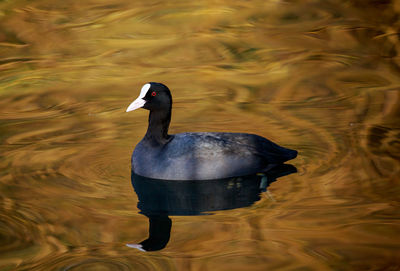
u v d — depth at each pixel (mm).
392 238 10039
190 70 19188
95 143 14250
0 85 18125
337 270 9234
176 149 12547
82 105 16703
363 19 23109
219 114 15977
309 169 12734
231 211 11234
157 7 24672
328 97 17016
